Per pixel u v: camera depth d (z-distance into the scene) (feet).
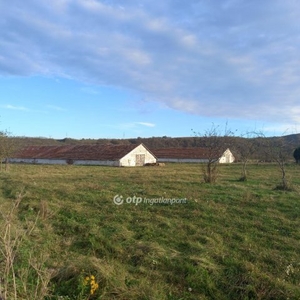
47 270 17.74
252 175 76.07
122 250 21.36
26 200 37.78
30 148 184.85
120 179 61.36
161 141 272.72
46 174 75.66
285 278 17.67
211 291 16.51
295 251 21.61
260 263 19.56
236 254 20.88
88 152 161.48
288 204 34.73
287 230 26.18
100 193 42.06
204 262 19.08
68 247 22.36
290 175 75.51
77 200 38.22
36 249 20.74
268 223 27.91
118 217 29.89
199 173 80.23
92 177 66.39
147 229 26.14
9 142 92.43
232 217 29.84
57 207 33.81
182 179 61.46
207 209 32.45
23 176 67.26
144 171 92.84
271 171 90.07
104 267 17.53
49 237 23.95
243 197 38.09
